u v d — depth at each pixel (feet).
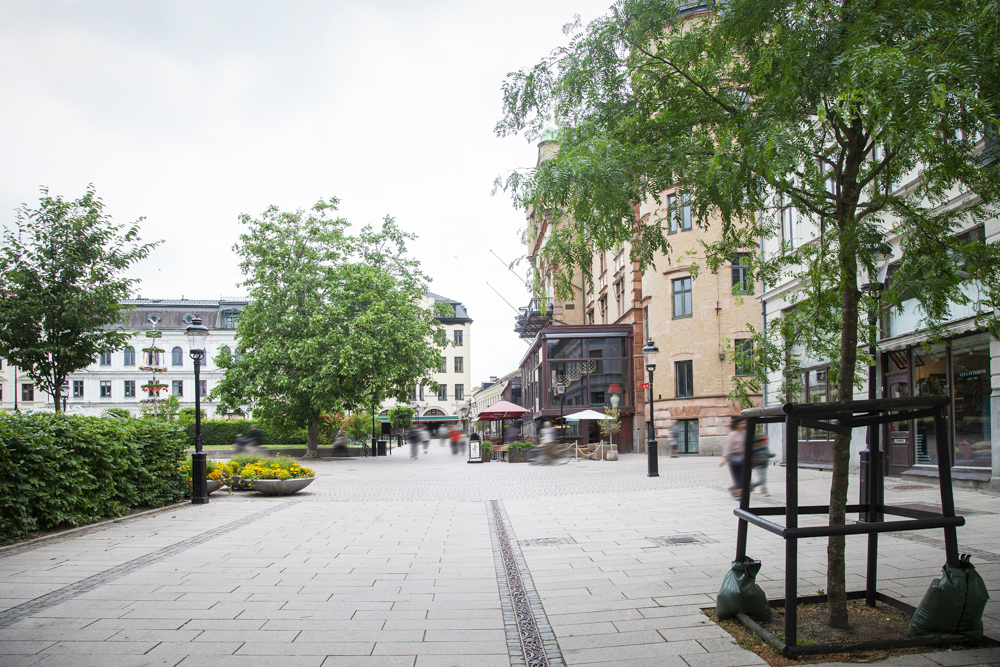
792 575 13.21
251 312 113.91
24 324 44.91
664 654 13.75
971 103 11.96
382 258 124.57
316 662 13.79
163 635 15.56
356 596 19.17
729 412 92.94
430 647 14.71
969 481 38.93
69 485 31.01
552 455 85.56
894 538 25.27
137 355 234.79
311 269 114.01
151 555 25.35
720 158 15.81
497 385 276.41
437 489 52.95
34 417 30.96
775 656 13.29
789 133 14.74
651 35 18.11
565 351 113.91
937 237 14.99
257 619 16.90
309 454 118.01
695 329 95.66
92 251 47.06
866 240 14.46
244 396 112.88
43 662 13.71
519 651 14.37
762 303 69.46
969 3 13.83
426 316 123.03
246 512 38.27
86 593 19.53
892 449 48.01
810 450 60.49
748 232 19.81
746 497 16.19
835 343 17.53
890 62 12.07
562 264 19.54
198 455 42.32
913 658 12.89
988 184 14.34
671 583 19.79
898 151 14.24
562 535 29.19
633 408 110.63
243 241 115.34
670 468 69.87
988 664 12.52
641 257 20.08
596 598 18.44
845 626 14.55
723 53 17.47
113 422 36.86
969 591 13.34
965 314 38.47
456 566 23.25
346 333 112.47
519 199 17.46
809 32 15.65
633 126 18.70
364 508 40.16
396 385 116.16
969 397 39.96
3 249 45.03
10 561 24.25
